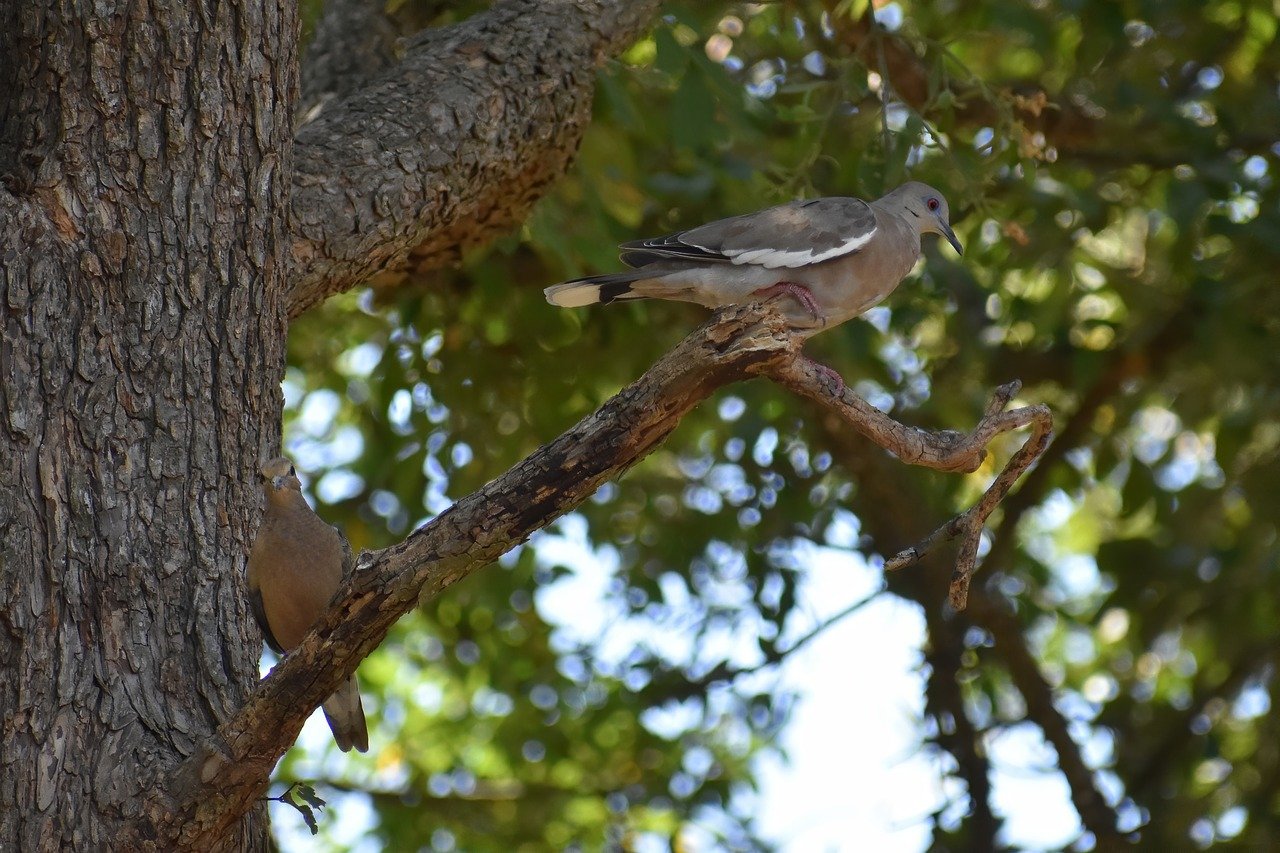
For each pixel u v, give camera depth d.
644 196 11.43
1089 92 12.59
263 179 7.25
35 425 6.40
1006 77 13.83
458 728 15.84
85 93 6.89
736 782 15.51
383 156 8.35
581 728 15.03
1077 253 13.16
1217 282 12.45
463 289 12.47
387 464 13.20
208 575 6.65
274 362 7.23
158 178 6.94
